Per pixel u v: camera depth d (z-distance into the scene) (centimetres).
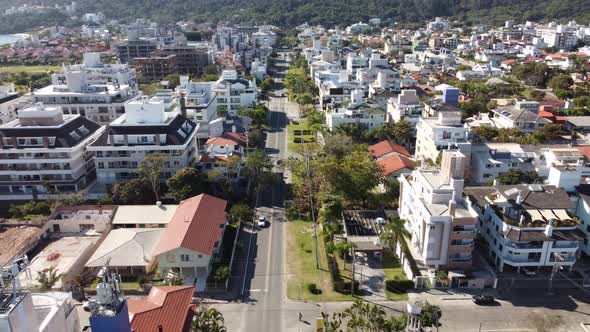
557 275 9544
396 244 10488
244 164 14862
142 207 11556
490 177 13962
